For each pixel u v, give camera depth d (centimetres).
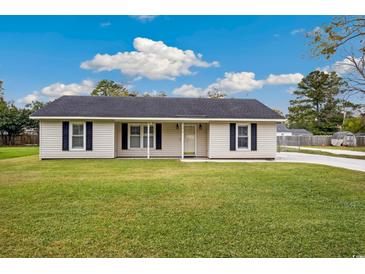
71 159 1675
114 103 1897
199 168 1277
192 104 1969
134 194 734
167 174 1081
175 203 647
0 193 736
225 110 1862
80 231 462
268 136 1789
